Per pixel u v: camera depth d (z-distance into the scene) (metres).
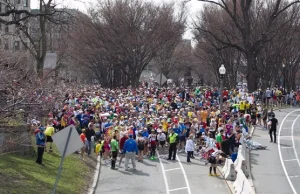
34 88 22.11
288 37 78.25
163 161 35.06
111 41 73.12
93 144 37.50
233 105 51.81
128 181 28.98
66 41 77.50
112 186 27.72
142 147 34.78
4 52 21.83
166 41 75.75
